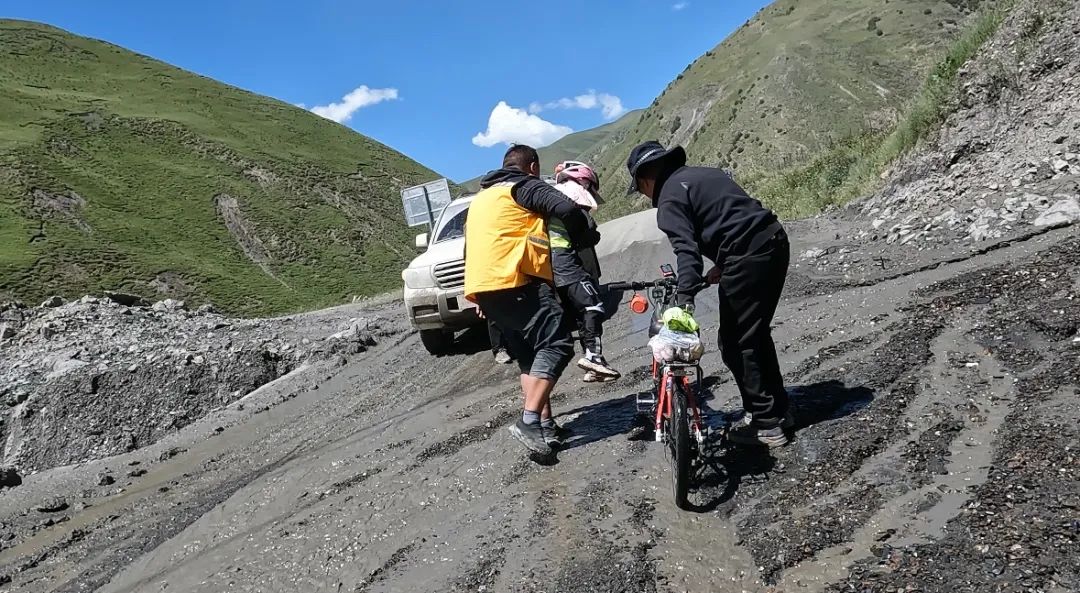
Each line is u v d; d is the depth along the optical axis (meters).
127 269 76.56
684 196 3.65
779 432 3.79
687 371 3.93
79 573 4.96
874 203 9.59
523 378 4.52
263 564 3.98
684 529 3.28
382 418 7.02
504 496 4.04
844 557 2.83
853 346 4.90
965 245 6.57
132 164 103.38
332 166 125.38
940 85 10.55
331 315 16.55
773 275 3.61
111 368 10.90
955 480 3.12
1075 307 4.33
